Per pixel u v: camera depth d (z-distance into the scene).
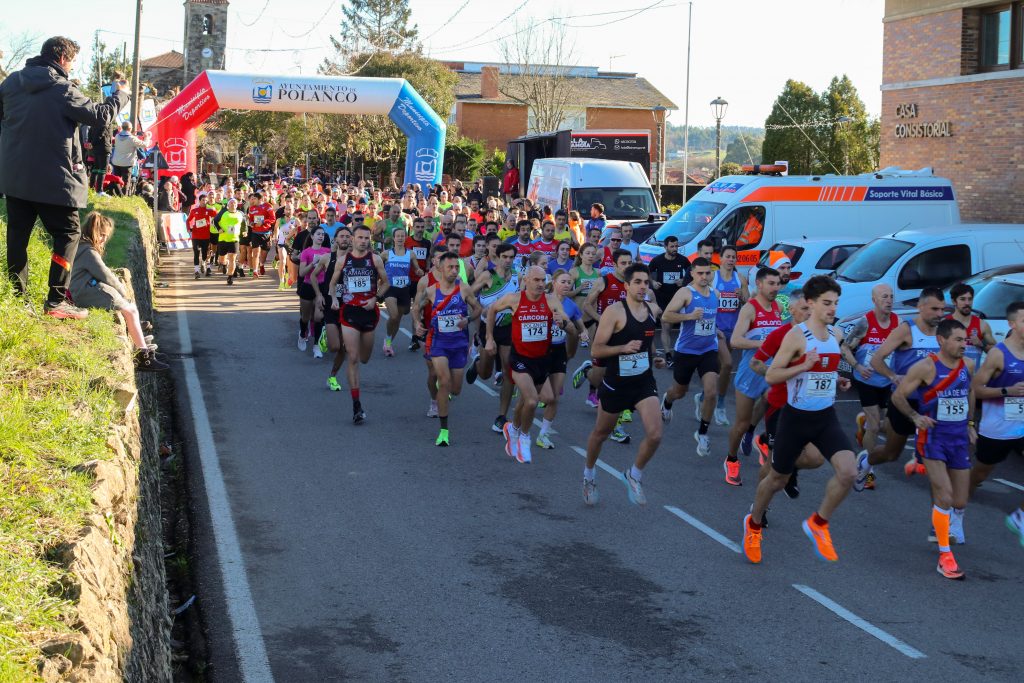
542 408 11.77
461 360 10.18
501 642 5.64
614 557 7.04
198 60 70.75
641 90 69.44
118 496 4.23
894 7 23.41
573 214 19.89
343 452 9.61
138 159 26.52
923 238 13.87
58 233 7.06
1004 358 7.58
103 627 3.20
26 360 5.66
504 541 7.30
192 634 5.66
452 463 9.34
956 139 22.03
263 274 25.09
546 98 61.06
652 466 9.48
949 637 5.87
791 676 5.32
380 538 7.29
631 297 7.64
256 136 62.66
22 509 3.60
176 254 29.89
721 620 6.02
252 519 7.63
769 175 18.91
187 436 10.02
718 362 9.88
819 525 6.68
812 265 15.79
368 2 79.19
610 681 5.20
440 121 30.75
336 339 12.16
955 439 7.10
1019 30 20.78
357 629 5.77
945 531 6.88
